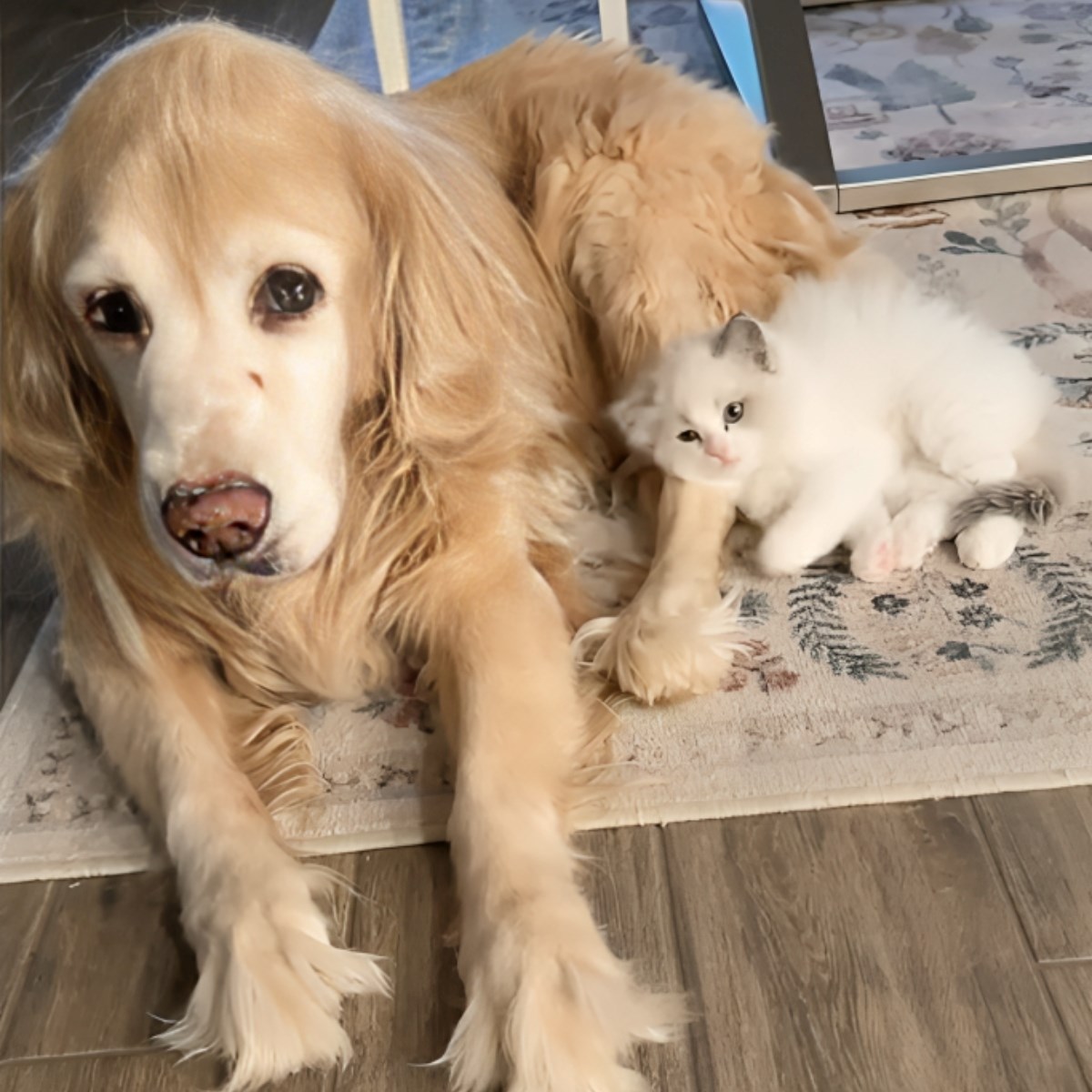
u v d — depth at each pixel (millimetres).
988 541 1518
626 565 1608
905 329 1576
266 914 1130
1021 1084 1028
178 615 1370
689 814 1277
